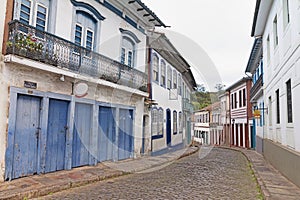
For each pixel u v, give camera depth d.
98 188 6.82
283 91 9.23
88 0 9.58
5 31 6.89
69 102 8.80
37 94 7.62
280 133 10.04
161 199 5.82
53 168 8.23
